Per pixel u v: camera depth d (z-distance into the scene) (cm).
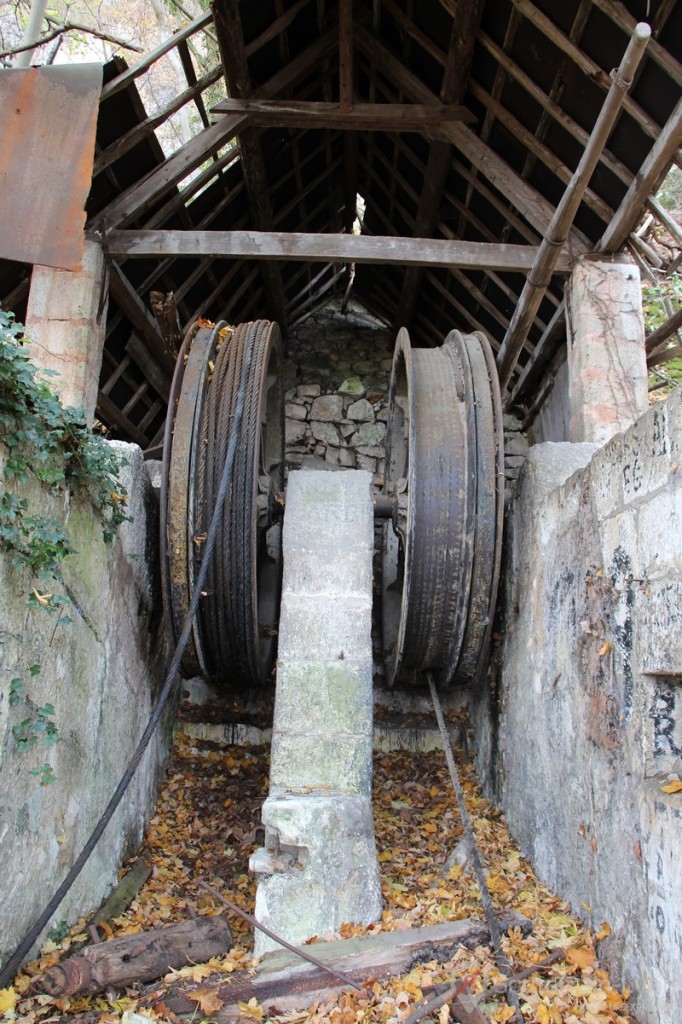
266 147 758
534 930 361
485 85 663
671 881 275
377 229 1047
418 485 521
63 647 378
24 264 669
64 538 352
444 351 592
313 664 470
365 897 387
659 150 556
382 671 678
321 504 534
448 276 907
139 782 502
